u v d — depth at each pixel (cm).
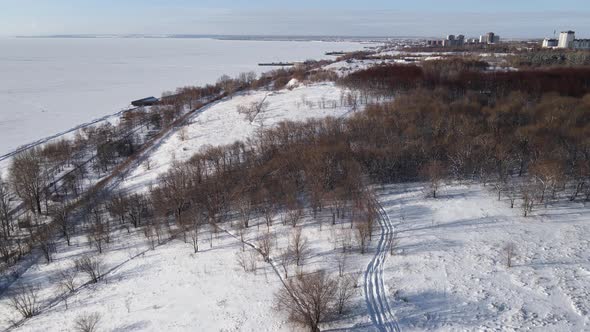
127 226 7956
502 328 4344
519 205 6900
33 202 9325
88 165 12150
